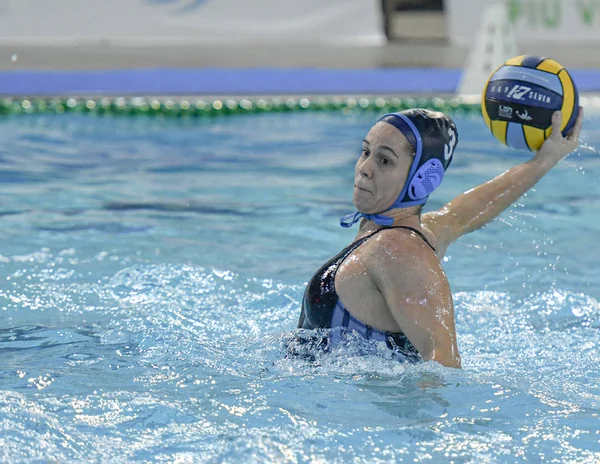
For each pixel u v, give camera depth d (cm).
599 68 3962
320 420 789
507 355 1038
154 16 4591
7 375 920
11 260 1438
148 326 1116
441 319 831
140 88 3522
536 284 1384
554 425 784
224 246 1585
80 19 4512
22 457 720
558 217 1812
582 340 1103
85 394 857
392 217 891
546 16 4684
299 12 4750
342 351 891
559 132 1022
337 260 919
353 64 4138
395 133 869
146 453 732
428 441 749
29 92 3381
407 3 4872
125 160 2395
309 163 2386
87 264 1430
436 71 3991
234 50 4434
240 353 997
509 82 1027
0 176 2138
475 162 2353
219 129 2909
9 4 4444
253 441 748
